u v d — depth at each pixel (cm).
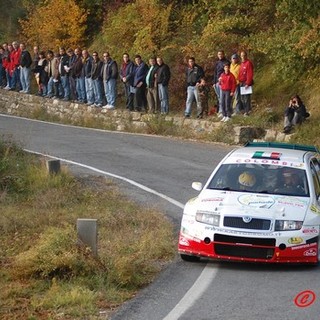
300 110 3291
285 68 3347
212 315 1291
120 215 2077
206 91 3759
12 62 4944
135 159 3048
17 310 1310
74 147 3347
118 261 1514
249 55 4100
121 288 1464
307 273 1560
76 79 4406
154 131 3800
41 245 1552
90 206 2205
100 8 5272
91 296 1363
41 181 2458
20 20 5512
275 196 1661
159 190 2478
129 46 4753
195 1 4669
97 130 3991
